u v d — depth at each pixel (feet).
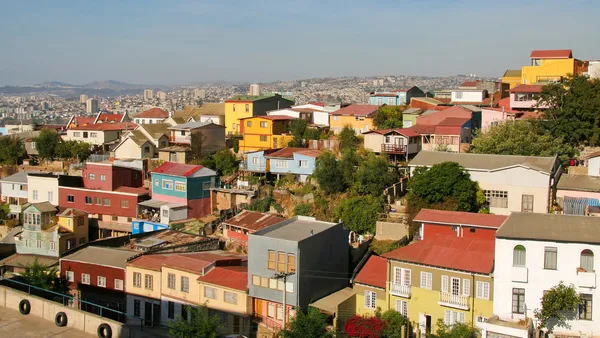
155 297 135.23
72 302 144.77
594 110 176.65
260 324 122.62
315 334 107.45
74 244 185.26
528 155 167.22
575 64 242.58
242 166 212.84
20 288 139.03
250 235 125.39
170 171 201.67
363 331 109.50
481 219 131.13
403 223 150.00
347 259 139.95
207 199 201.98
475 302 112.06
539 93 192.44
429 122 210.79
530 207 148.05
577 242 104.88
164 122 295.48
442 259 116.67
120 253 149.07
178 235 167.53
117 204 203.92
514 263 109.09
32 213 183.62
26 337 82.94
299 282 120.26
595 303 104.01
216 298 127.13
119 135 279.49
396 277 120.47
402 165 184.75
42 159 265.34
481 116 213.05
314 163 194.90
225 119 281.33
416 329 113.09
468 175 153.89
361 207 157.89
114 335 84.43
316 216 165.89
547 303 103.81
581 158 173.17
